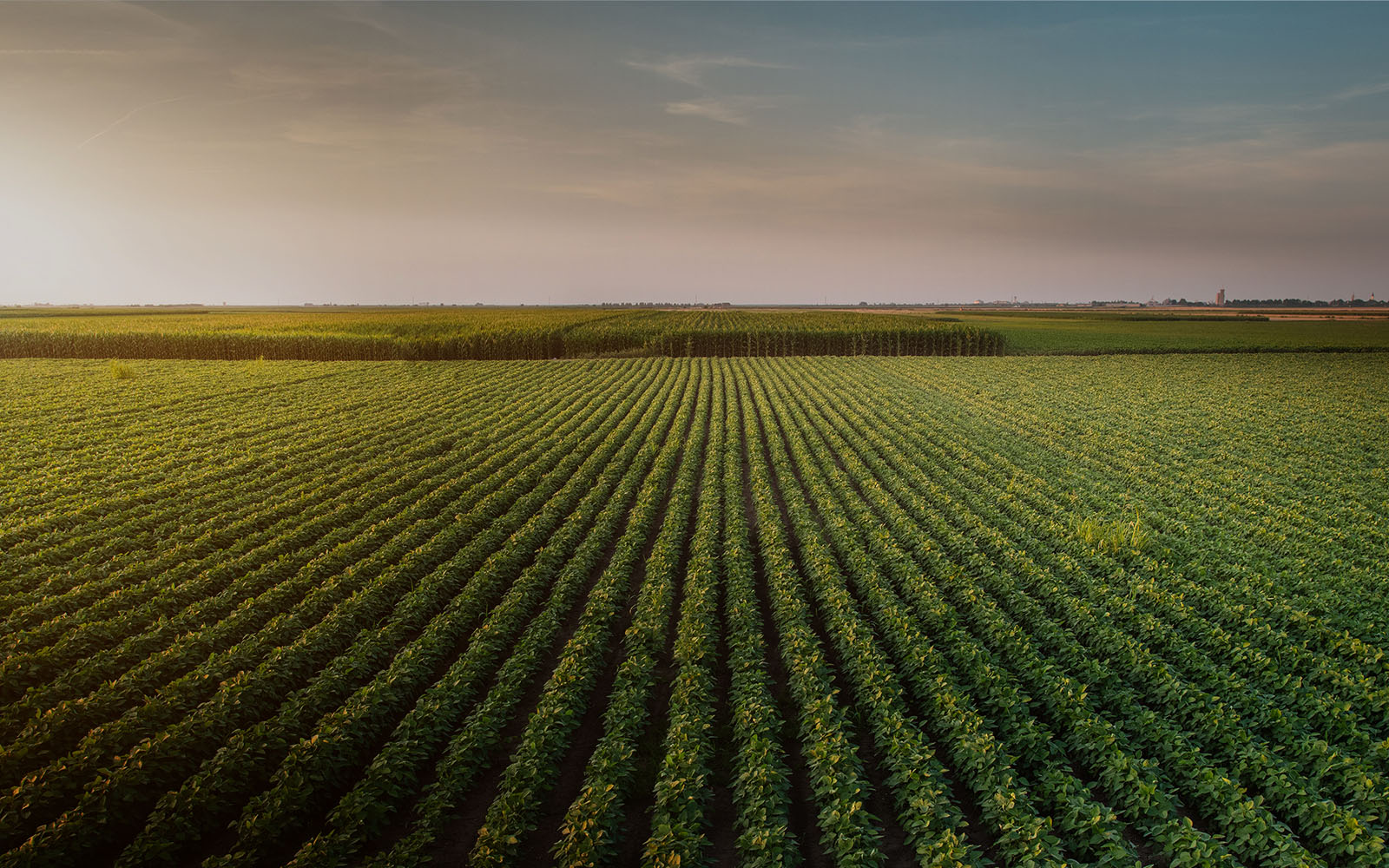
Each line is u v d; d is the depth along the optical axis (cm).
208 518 2730
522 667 1655
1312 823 1131
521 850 1203
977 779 1240
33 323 10806
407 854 1102
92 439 3825
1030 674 1564
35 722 1358
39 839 1084
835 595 1961
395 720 1527
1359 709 1468
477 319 12988
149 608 1886
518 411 5059
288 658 1622
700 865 1104
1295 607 1898
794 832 1254
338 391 5709
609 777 1267
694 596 1998
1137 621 1822
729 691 1641
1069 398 5616
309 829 1233
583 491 3247
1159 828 1127
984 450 3872
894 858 1191
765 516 2725
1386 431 4356
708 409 5441
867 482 3191
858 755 1427
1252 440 4144
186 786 1219
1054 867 1039
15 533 2381
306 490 3097
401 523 2644
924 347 9712
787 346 9744
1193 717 1398
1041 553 2328
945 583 2098
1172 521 2664
